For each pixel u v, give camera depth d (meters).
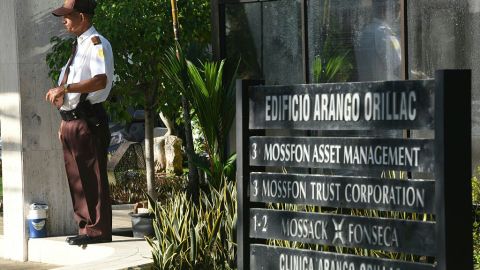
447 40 8.34
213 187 8.14
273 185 4.64
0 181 18.28
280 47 9.53
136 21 10.67
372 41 8.82
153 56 11.00
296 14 9.38
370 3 8.81
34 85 9.60
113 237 9.14
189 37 11.16
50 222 9.65
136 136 21.25
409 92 4.10
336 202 4.39
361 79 8.91
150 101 11.59
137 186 15.09
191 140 9.67
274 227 4.64
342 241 4.38
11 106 9.63
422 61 8.49
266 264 4.68
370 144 4.25
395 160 4.16
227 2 9.84
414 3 8.51
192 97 9.02
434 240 4.02
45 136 9.66
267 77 9.64
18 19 9.48
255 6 9.70
